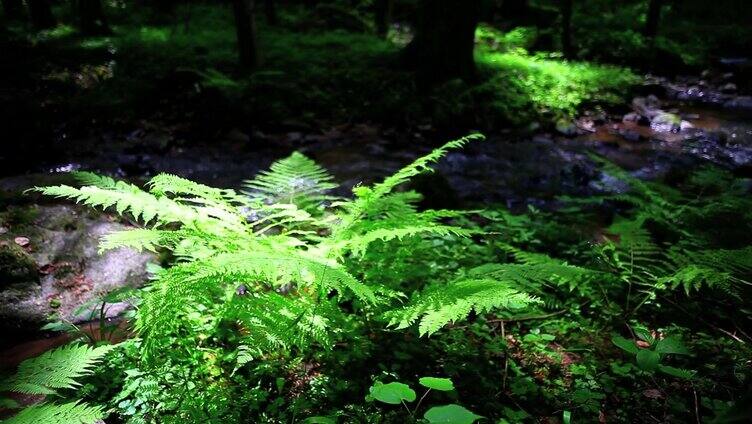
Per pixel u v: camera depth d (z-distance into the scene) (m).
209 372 3.05
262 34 17.11
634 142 10.87
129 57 13.37
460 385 3.09
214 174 8.37
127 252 4.47
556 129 11.28
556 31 18.33
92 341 3.33
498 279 3.53
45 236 4.42
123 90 11.41
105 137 9.68
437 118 11.34
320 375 3.13
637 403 3.01
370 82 12.68
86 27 15.27
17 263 3.96
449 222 5.73
